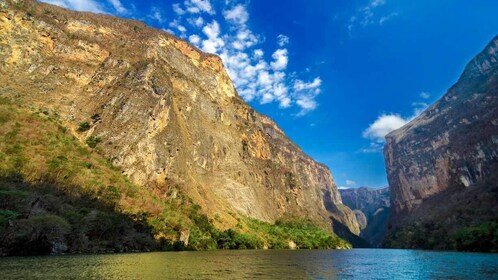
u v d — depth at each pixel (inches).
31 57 4862.2
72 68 5162.4
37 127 3831.2
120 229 2920.8
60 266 1603.1
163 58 6948.8
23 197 2390.5
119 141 4458.7
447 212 7263.8
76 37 5629.9
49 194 2709.2
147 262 1987.0
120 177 3922.2
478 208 6304.1
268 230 6043.3
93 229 2657.5
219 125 7608.3
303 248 6195.9
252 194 7180.1
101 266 1678.2
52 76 4884.4
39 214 2331.4
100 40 6023.6
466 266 2319.1
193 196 4970.5
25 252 2080.5
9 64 4594.0
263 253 3624.5
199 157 6328.7
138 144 4562.0
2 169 2834.6
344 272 1977.1
